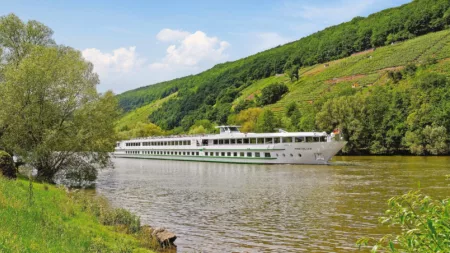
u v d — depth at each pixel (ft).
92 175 149.38
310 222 83.46
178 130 653.30
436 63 463.42
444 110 308.60
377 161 259.80
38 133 134.92
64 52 171.12
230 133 288.10
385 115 344.69
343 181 150.71
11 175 91.09
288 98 568.00
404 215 31.14
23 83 128.77
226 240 71.15
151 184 157.28
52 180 141.49
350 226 79.05
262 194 124.26
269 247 66.69
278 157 251.80
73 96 138.51
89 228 61.98
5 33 171.32
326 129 361.51
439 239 28.76
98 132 140.46
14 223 47.26
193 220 87.66
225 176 185.47
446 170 183.73
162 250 64.28
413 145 311.06
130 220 75.20
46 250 41.50
